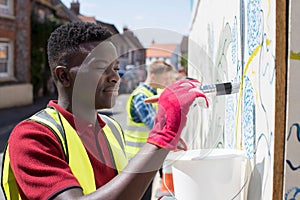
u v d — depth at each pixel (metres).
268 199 0.96
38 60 19.78
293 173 0.88
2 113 14.94
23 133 1.09
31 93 18.33
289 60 0.86
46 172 1.03
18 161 1.06
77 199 0.99
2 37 16.80
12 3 17.23
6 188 1.17
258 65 1.07
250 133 1.18
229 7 1.65
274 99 0.89
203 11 3.29
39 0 20.83
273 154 0.90
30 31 18.81
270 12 0.95
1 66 17.08
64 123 1.16
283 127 0.88
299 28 0.85
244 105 1.26
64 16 25.09
